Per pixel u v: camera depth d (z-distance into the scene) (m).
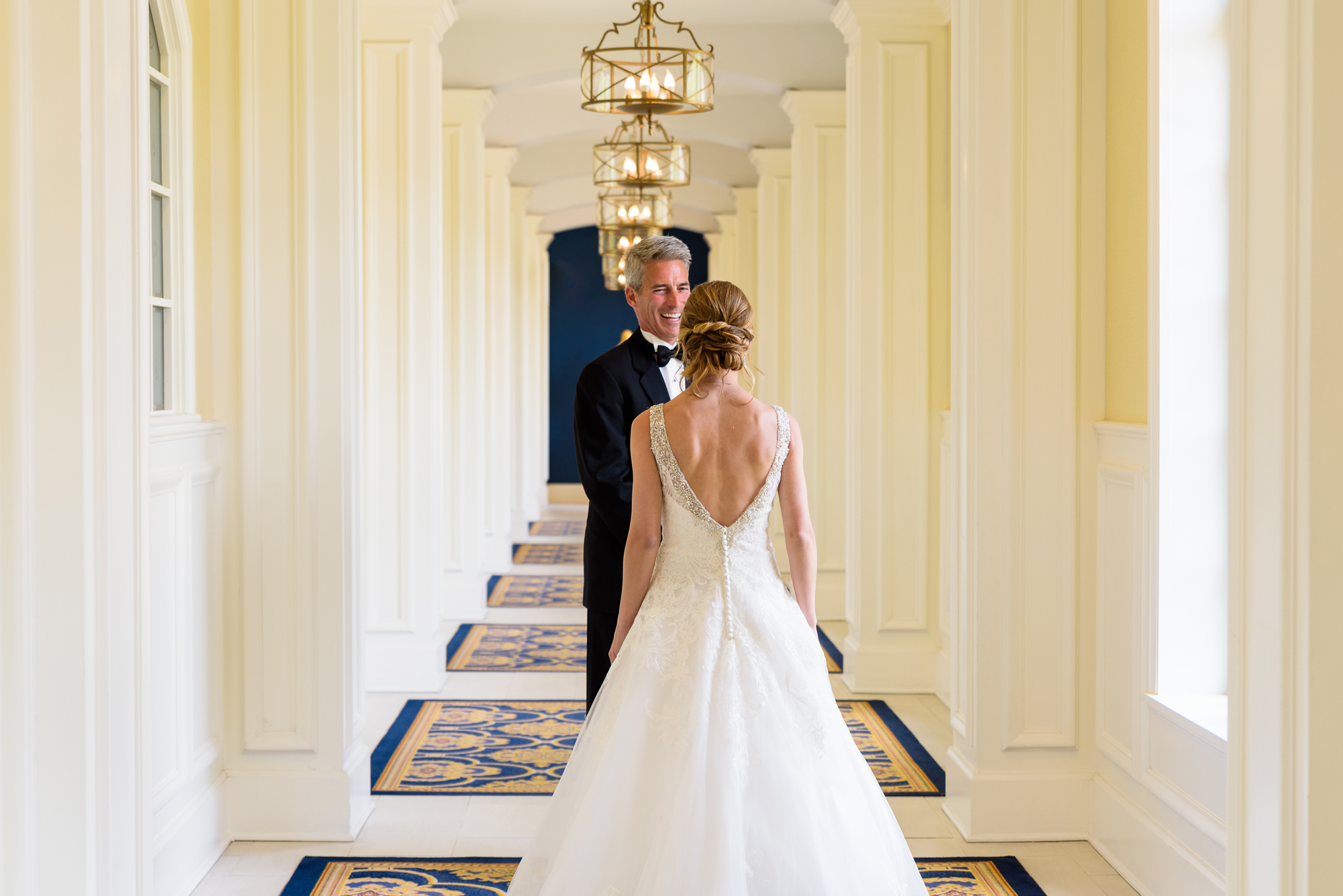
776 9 7.43
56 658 2.24
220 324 3.59
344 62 3.64
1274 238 1.91
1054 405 3.65
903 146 5.71
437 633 5.78
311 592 3.62
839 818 2.38
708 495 2.53
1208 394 3.14
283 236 3.60
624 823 2.36
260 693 3.63
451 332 7.53
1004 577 3.66
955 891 3.24
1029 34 3.62
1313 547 1.85
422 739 4.80
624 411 3.22
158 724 3.08
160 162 3.31
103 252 2.27
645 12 5.26
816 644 2.57
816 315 7.57
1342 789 1.85
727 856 2.25
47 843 2.25
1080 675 3.68
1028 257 3.63
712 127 9.75
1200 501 3.16
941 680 5.58
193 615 3.33
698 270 16.97
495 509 9.73
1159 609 3.18
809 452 7.62
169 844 3.10
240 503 3.62
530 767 4.40
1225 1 3.09
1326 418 1.84
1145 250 3.35
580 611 7.90
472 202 7.63
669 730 2.38
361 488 3.85
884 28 5.68
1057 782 3.67
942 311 5.72
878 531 5.70
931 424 5.71
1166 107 3.10
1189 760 3.00
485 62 7.73
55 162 2.20
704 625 2.46
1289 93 1.86
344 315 3.66
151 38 3.26
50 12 2.19
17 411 2.19
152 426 3.03
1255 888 1.98
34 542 2.23
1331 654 1.85
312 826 3.63
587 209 15.40
